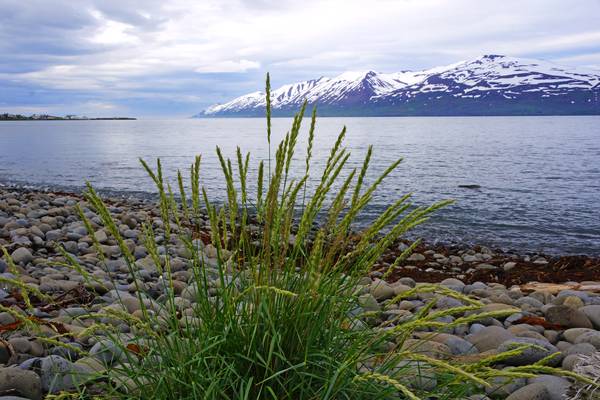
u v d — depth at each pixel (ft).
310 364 9.26
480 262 38.86
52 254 28.66
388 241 9.64
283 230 10.03
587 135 293.23
